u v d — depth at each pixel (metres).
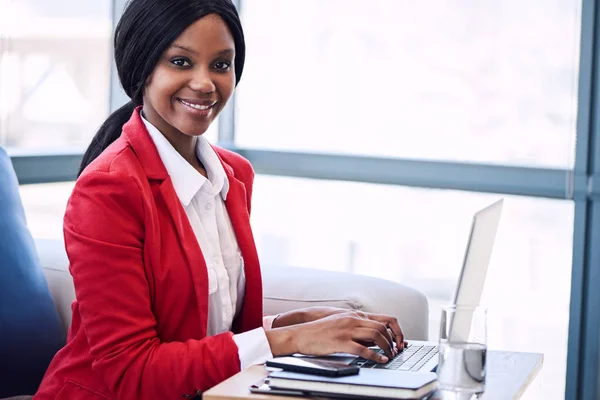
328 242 4.26
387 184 4.00
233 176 2.12
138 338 1.74
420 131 4.00
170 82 1.87
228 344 1.71
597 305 3.60
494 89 3.82
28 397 2.20
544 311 3.77
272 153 4.23
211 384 1.70
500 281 3.84
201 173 2.04
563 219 3.71
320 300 2.38
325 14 4.18
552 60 3.68
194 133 1.92
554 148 3.69
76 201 1.79
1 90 3.26
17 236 2.29
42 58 3.44
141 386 1.72
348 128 4.17
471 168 3.82
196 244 1.87
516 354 1.86
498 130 3.82
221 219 2.05
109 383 1.75
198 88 1.86
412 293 2.47
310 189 4.27
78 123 3.63
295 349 1.69
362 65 4.11
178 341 1.87
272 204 4.36
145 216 1.80
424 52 3.96
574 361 3.65
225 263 2.04
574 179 3.62
